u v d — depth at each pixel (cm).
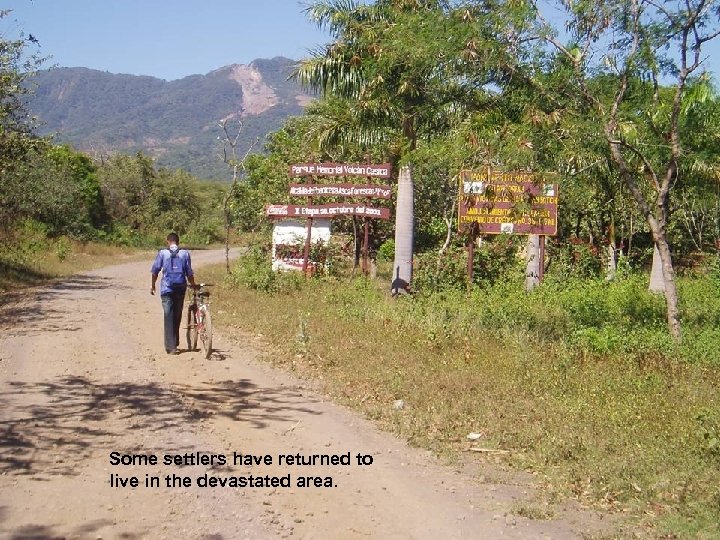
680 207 2486
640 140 1242
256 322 1434
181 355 1127
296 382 974
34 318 1492
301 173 2266
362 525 541
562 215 2566
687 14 1087
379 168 2269
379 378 980
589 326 1397
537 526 551
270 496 589
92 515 534
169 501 567
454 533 533
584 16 1134
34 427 735
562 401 878
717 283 2116
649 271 2934
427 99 1455
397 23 1409
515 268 2092
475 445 743
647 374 1003
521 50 1158
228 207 3016
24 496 562
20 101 2012
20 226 3181
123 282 2462
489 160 1200
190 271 1146
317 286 2036
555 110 1164
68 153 5028
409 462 687
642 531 545
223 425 770
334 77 1834
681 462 676
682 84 1147
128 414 793
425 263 2091
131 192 5916
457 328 1310
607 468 661
